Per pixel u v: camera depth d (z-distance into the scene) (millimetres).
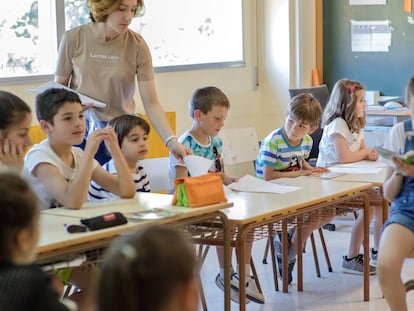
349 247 5051
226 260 3289
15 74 5176
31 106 5180
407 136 3393
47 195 3238
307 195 3836
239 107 7129
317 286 4625
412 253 3375
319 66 7320
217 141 4500
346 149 5039
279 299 4406
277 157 4699
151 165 4559
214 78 6824
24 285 1815
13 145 2994
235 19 7074
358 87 5109
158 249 1340
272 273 4918
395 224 3344
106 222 2809
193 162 3516
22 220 1822
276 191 3932
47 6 5328
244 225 3320
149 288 1320
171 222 3010
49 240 2619
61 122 3225
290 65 7191
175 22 6488
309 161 5902
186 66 6512
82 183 3152
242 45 7129
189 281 1344
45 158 3221
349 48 7160
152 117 4312
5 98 2998
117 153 3404
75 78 4285
